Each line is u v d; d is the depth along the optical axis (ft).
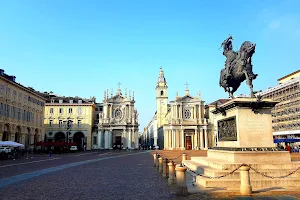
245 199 32.86
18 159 117.29
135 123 283.18
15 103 162.40
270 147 46.47
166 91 332.19
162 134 296.10
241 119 47.39
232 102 47.73
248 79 50.01
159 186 44.24
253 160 44.70
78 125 261.24
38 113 202.18
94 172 65.36
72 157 135.44
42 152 189.57
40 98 205.67
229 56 54.85
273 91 199.82
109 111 284.61
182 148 267.18
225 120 53.01
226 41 56.90
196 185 42.06
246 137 46.88
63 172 65.26
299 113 171.22
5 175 58.95
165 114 327.47
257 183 39.70
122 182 48.78
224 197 34.04
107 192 39.17
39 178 54.13
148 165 86.69
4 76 149.38
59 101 263.70
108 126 278.05
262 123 47.75
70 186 44.42
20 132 169.68
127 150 263.29
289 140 139.74
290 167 43.86
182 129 270.87
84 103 265.95
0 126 143.74
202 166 50.03
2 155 115.65
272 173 42.09
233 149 46.73
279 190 37.35
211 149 58.23
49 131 257.34
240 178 38.47
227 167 43.29
